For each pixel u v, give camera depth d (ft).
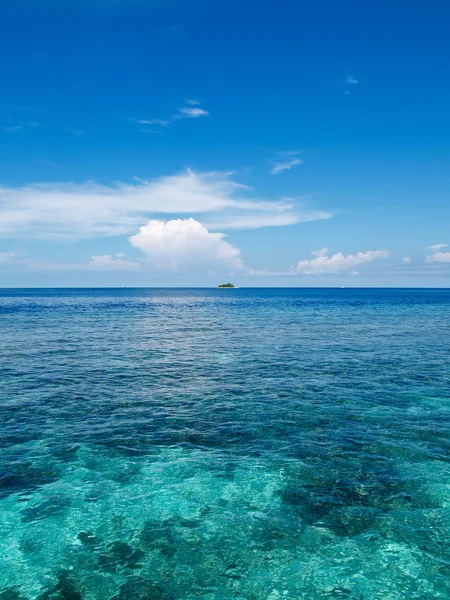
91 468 39.45
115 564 26.55
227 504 33.45
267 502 33.65
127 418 52.85
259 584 24.86
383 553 27.50
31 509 32.60
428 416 53.47
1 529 30.01
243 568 26.22
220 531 29.96
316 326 156.35
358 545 28.32
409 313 226.58
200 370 79.66
